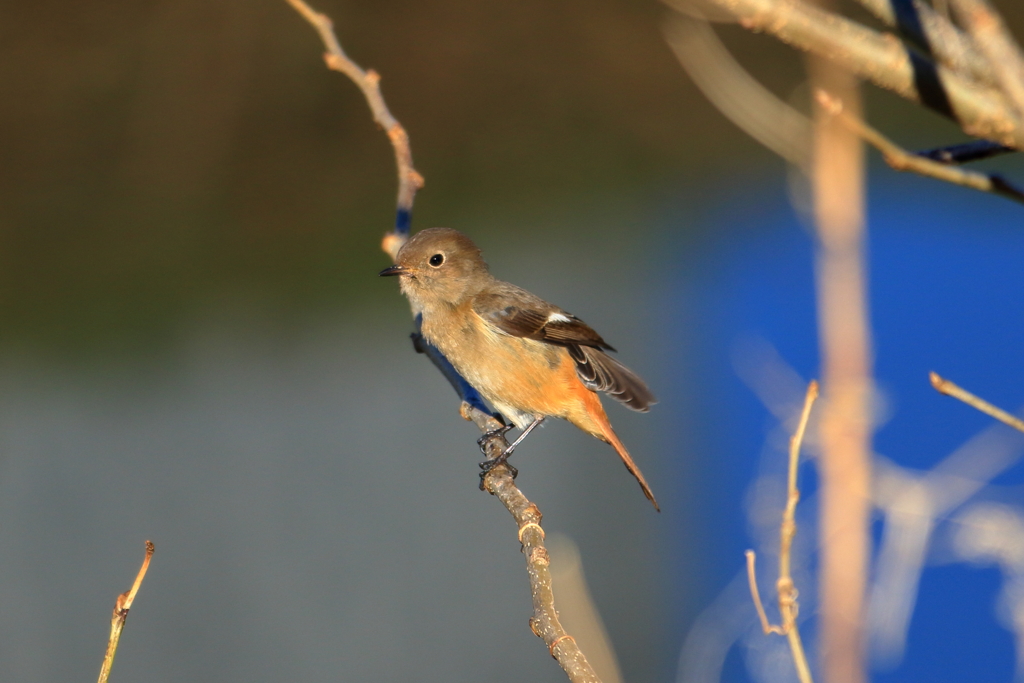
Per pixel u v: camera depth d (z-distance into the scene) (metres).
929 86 2.99
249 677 13.20
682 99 15.63
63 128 15.91
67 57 15.81
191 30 15.89
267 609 13.45
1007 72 2.52
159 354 15.32
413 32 16.03
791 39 2.99
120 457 14.56
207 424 14.66
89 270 15.79
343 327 15.16
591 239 14.94
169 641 13.30
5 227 15.78
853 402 2.73
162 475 14.27
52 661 13.35
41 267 15.70
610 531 12.19
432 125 16.06
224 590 13.61
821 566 2.71
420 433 14.17
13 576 13.66
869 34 3.00
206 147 15.87
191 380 15.04
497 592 13.07
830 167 2.89
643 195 15.20
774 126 3.09
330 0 16.08
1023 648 4.84
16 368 15.01
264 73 16.03
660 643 11.34
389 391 14.52
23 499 14.16
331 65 6.59
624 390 6.64
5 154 15.84
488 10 15.96
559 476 12.76
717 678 5.60
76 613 13.51
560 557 3.36
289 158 16.02
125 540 13.89
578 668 3.67
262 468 14.33
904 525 4.61
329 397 14.59
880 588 4.56
